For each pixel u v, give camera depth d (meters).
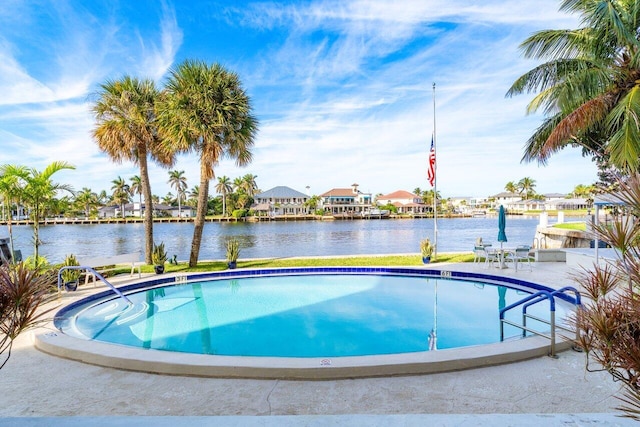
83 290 9.68
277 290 10.83
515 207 105.25
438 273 12.04
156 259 12.42
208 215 99.19
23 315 2.12
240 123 13.56
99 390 4.00
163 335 7.13
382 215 94.56
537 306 8.57
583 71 10.87
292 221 83.69
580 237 15.67
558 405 3.51
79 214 90.88
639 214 2.17
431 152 16.12
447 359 4.38
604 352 1.96
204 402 3.70
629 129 9.09
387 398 3.71
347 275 12.62
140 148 14.55
